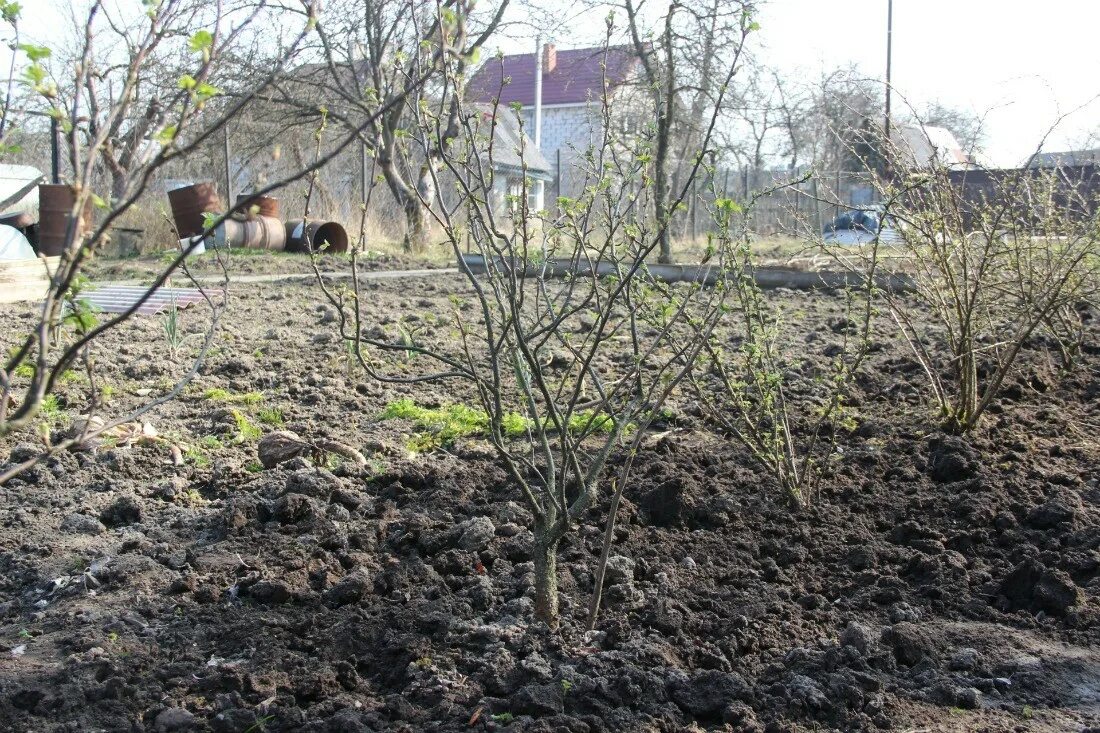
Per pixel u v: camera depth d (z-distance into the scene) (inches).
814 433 197.0
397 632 146.3
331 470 217.3
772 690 133.1
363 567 168.7
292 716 125.0
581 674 132.9
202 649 145.2
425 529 180.5
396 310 452.4
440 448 239.8
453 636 144.3
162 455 227.6
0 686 132.5
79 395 278.2
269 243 784.9
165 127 96.8
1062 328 344.8
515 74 1731.1
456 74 137.0
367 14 707.4
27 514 196.2
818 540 181.3
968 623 154.8
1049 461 216.8
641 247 145.6
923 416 247.1
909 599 161.3
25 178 714.2
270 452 223.8
